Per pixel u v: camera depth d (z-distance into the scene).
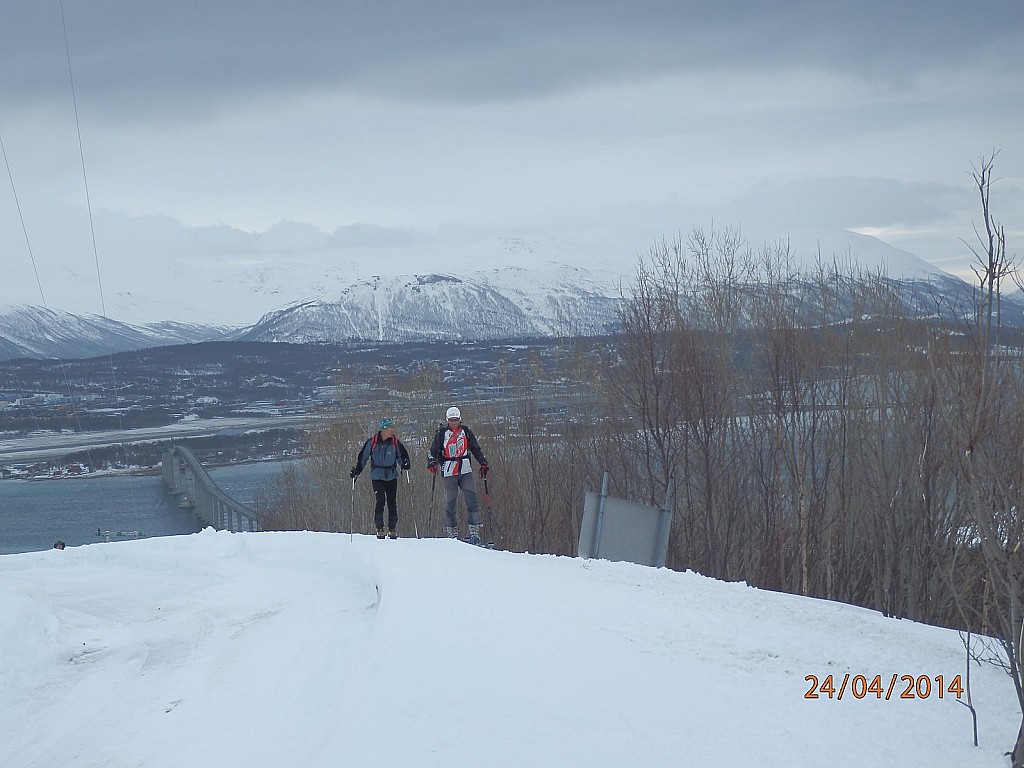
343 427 49.66
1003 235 5.11
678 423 31.06
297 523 53.88
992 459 5.14
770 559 27.86
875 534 24.20
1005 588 5.04
